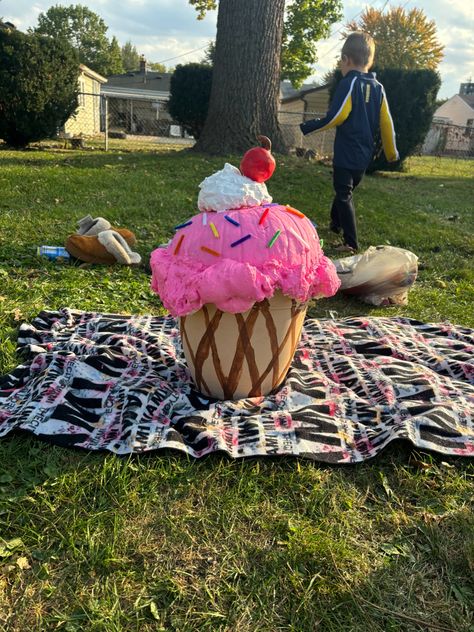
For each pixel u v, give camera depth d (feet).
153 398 8.84
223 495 7.10
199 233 8.04
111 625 5.36
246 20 36.70
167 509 6.86
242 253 7.80
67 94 54.60
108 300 14.11
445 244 22.61
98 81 117.91
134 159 39.06
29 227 19.88
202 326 8.46
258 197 8.31
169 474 7.33
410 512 7.05
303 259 8.13
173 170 33.88
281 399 9.12
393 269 14.73
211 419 8.48
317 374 10.24
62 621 5.41
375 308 15.03
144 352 10.91
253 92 38.17
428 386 9.55
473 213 31.37
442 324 13.43
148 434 7.94
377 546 6.47
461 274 18.28
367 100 18.75
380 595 5.82
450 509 7.06
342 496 7.19
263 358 8.76
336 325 12.97
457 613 5.67
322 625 5.50
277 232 7.98
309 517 6.86
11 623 5.39
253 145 39.19
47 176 29.71
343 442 8.11
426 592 5.91
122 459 7.55
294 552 6.23
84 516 6.65
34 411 8.37
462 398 9.34
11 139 55.26
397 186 41.63
